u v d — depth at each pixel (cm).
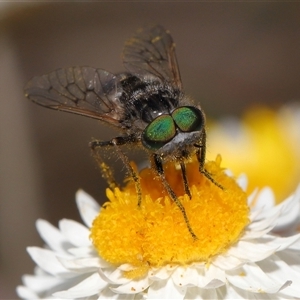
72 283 11
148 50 11
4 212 16
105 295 10
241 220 10
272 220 10
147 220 10
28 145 16
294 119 14
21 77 16
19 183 15
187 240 10
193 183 10
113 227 10
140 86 10
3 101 15
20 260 16
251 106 20
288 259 10
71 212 18
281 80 21
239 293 10
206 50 22
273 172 13
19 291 11
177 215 10
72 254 10
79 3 17
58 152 19
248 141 14
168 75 11
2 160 15
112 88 10
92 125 19
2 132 15
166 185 10
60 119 19
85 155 19
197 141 10
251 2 22
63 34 19
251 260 10
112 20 20
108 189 10
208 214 10
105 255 10
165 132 10
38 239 16
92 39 20
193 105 10
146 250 10
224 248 10
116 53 20
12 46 15
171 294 10
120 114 10
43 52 20
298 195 11
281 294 10
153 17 21
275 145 13
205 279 10
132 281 10
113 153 10
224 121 15
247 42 22
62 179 19
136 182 10
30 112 17
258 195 11
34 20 16
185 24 22
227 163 13
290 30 22
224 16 22
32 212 16
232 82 21
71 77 11
